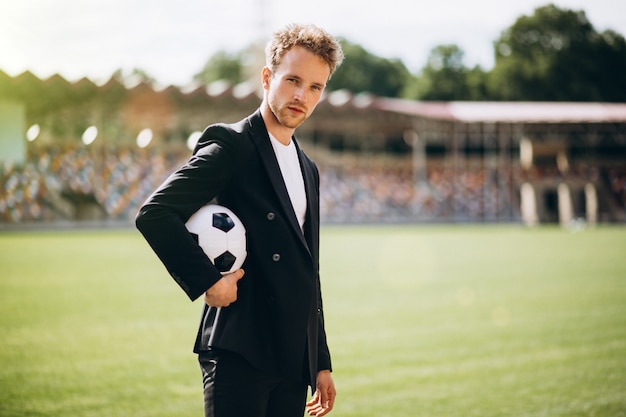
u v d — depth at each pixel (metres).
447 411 4.32
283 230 2.10
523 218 38.09
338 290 10.61
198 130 36.00
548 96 54.91
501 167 39.16
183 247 1.94
